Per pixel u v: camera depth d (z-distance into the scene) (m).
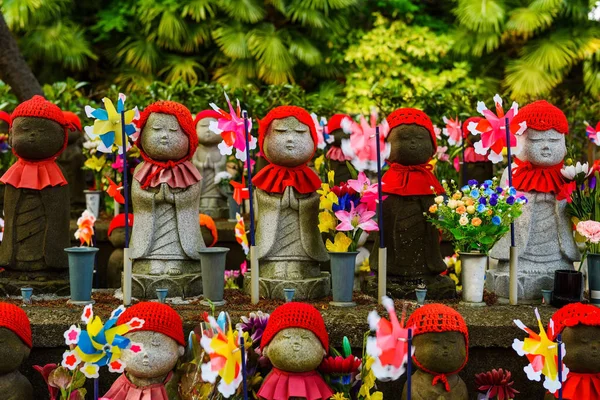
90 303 3.78
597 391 3.32
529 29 9.48
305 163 3.97
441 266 3.97
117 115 3.76
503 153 4.30
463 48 9.83
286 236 3.96
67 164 6.26
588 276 3.93
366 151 3.70
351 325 3.51
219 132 3.77
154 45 9.77
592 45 9.48
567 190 3.98
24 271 3.97
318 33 9.88
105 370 3.60
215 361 2.99
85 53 9.77
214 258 3.74
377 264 3.98
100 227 5.89
